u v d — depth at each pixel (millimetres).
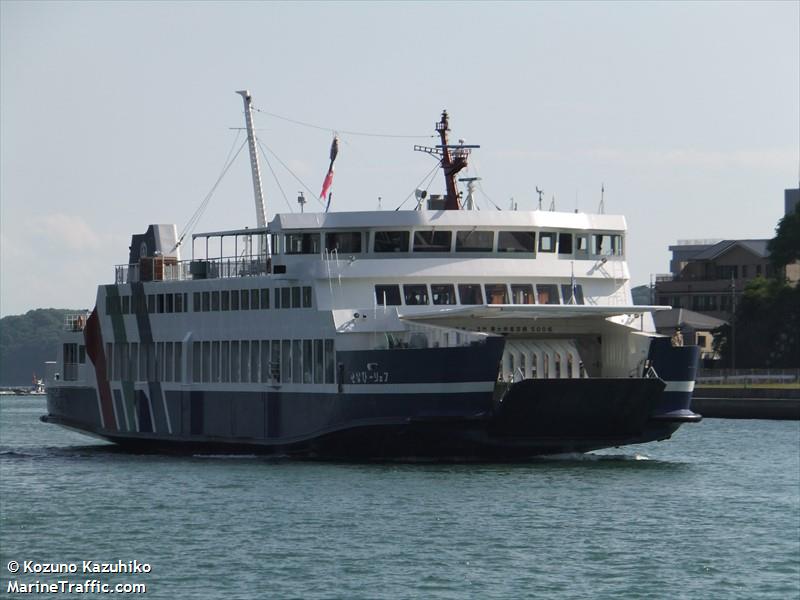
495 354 170375
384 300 185375
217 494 162375
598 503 155875
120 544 136250
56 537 140500
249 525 143375
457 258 186500
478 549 132000
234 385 199375
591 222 192500
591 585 119938
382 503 153875
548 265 189000
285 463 188500
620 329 186875
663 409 181750
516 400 171375
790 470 190375
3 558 131250
